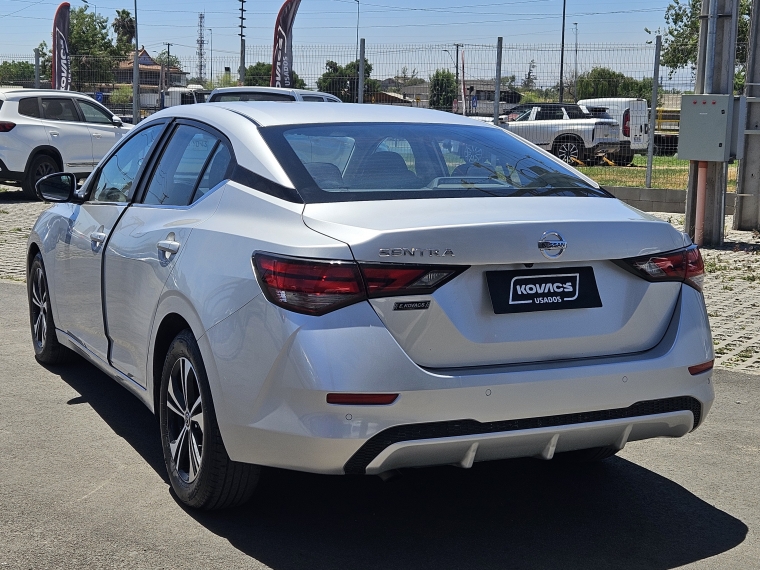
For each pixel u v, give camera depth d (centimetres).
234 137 389
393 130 408
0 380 558
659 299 349
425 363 311
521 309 323
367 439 301
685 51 3894
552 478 424
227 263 340
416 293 308
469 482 416
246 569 321
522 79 1675
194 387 366
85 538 343
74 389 543
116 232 447
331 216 326
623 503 395
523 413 318
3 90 1708
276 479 410
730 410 533
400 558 335
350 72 1775
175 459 378
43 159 1698
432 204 340
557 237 324
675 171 1862
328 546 343
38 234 565
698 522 376
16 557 325
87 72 2552
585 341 334
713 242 1216
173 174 425
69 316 519
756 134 1320
